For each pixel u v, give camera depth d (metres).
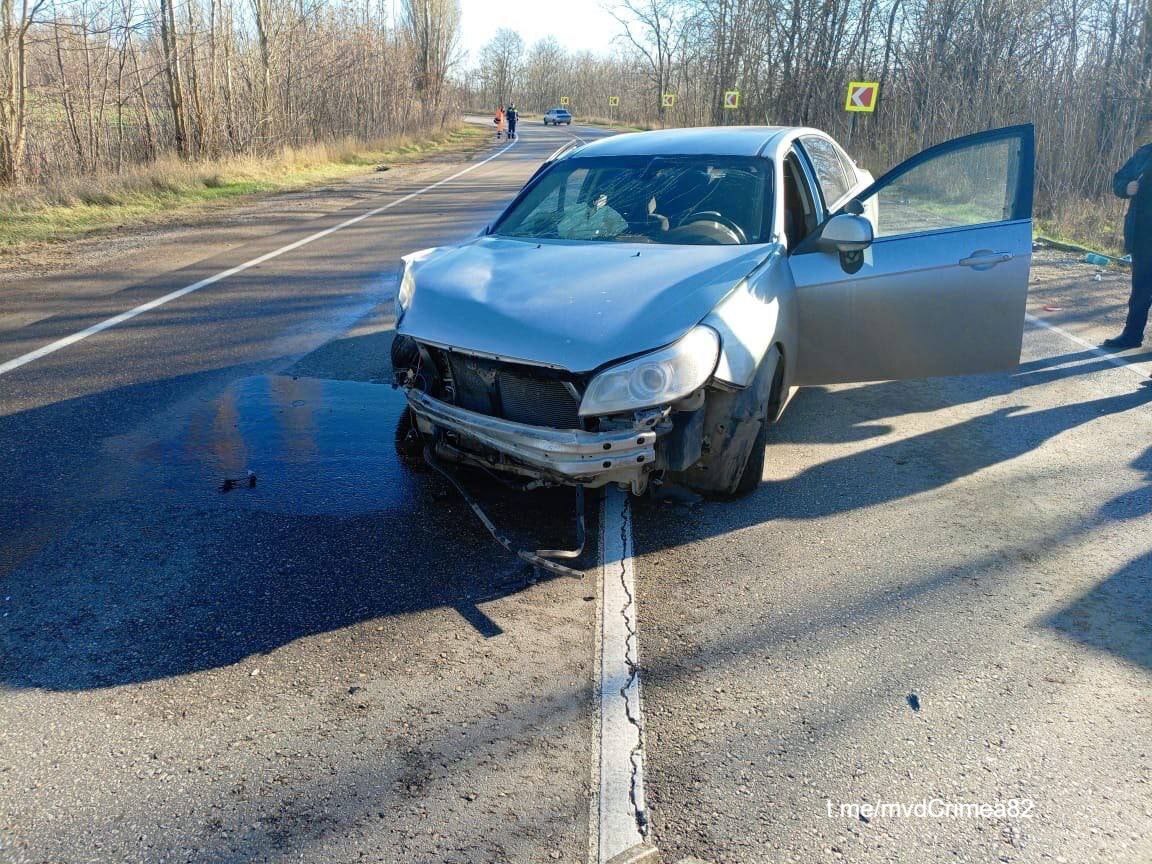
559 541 3.92
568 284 3.94
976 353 4.89
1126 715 2.82
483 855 2.25
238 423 5.26
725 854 2.27
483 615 3.35
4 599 3.38
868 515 4.23
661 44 59.50
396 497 4.30
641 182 5.04
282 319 7.84
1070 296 9.30
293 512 4.13
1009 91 15.59
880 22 22.69
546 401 3.64
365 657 3.08
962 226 4.81
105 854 2.25
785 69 25.98
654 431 3.55
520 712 2.80
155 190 18.00
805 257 4.77
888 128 18.16
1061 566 3.76
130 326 7.55
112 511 4.11
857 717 2.79
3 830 2.32
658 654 3.12
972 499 4.41
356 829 2.34
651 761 2.59
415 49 53.91
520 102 127.75
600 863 2.23
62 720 2.74
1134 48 14.59
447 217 14.97
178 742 2.65
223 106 25.41
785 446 5.14
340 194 19.12
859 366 4.91
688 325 3.62
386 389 5.93
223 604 3.38
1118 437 5.25
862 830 2.35
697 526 4.10
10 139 17.38
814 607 3.43
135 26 20.80
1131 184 6.79
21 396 5.72
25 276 9.80
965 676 3.01
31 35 17.72
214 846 2.28
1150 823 2.38
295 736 2.69
